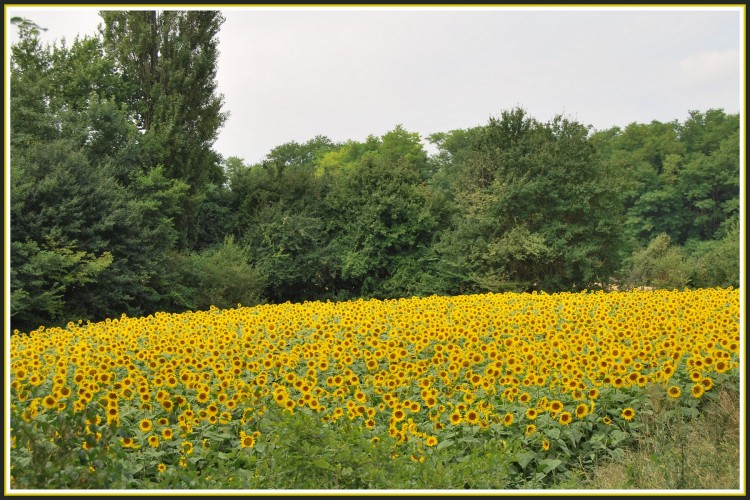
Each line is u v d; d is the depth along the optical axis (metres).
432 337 8.75
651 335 8.20
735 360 6.94
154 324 11.71
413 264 31.17
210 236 33.03
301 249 31.97
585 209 28.00
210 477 5.01
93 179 23.59
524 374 7.20
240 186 34.75
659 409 6.21
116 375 7.59
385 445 5.06
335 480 4.75
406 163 34.28
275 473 4.83
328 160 53.12
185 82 30.52
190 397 6.81
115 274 23.28
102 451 4.61
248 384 7.05
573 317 10.12
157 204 26.05
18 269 20.02
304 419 5.15
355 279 32.56
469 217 29.50
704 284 30.31
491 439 5.78
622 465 5.57
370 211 31.66
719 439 5.60
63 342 9.91
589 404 6.32
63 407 4.93
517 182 28.98
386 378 6.93
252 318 11.27
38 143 23.34
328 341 8.72
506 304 12.55
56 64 30.23
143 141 28.58
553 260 27.48
